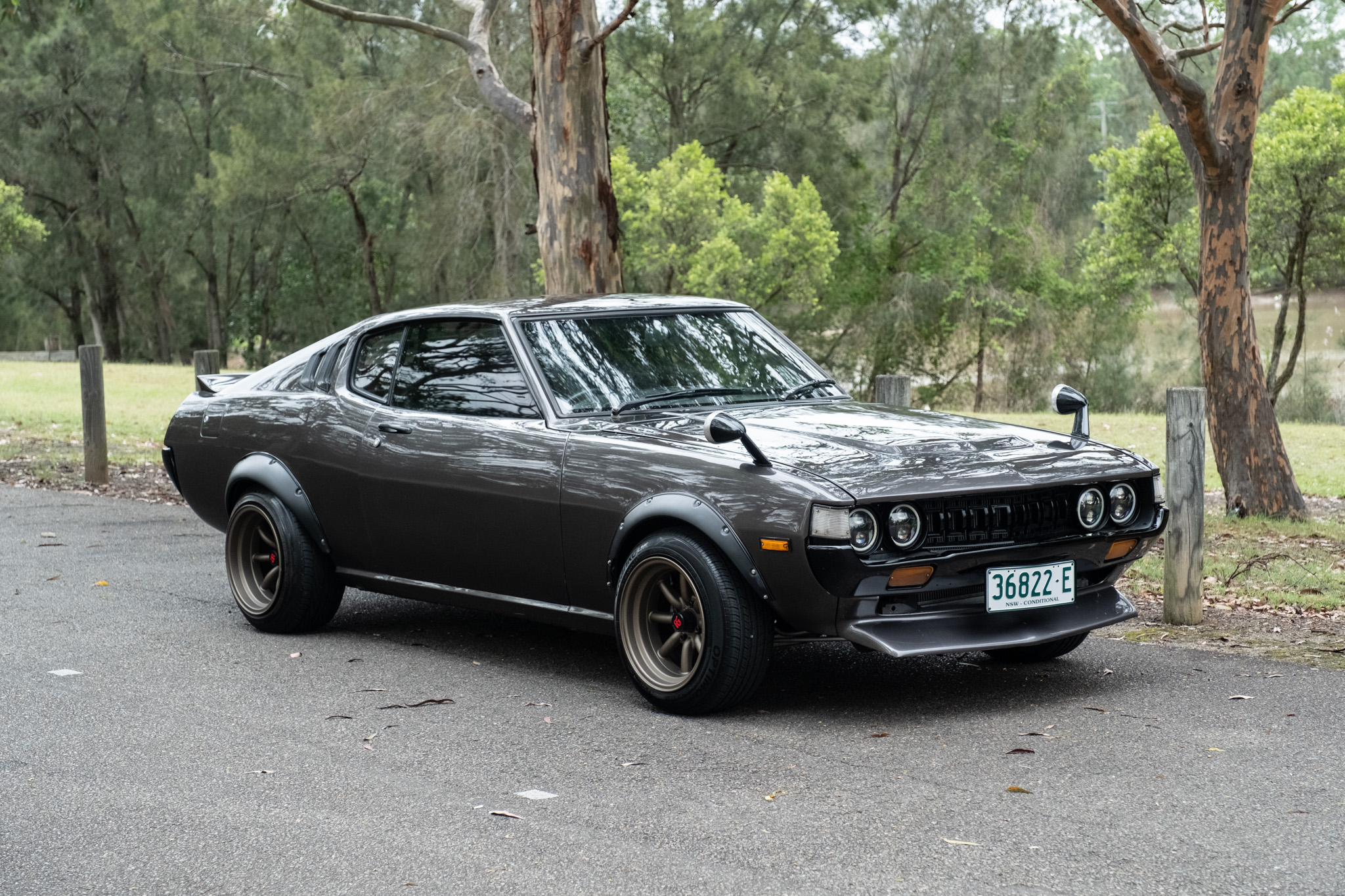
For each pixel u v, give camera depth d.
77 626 6.93
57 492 12.34
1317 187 28.72
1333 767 4.30
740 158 40.75
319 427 6.53
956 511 4.86
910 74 40.62
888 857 3.57
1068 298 41.28
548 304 6.20
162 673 5.91
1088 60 40.88
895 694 5.40
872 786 4.20
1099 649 6.14
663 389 5.87
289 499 6.58
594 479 5.33
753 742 4.73
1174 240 30.34
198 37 40.22
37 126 48.69
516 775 4.39
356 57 39.81
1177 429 6.50
